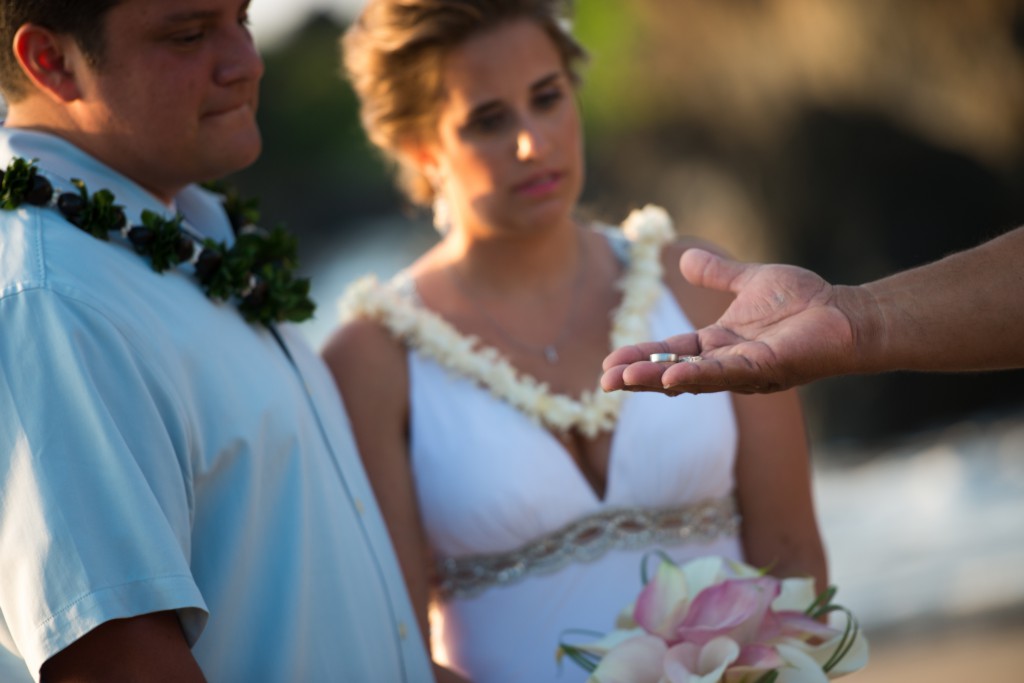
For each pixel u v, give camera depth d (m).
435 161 3.52
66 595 2.21
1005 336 2.19
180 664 2.26
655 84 15.00
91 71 2.59
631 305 3.45
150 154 2.67
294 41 25.84
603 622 3.26
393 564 2.91
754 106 14.06
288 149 25.92
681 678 2.42
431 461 3.34
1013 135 12.44
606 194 16.08
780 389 2.18
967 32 12.05
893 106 12.97
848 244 14.10
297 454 2.66
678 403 3.33
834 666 2.56
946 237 13.55
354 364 3.40
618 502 3.31
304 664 2.55
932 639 6.51
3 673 2.50
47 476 2.24
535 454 3.29
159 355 2.43
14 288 2.35
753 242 14.66
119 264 2.52
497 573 3.32
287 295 2.83
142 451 2.32
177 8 2.57
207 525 2.50
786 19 13.12
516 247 3.48
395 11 3.35
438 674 3.13
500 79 3.28
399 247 25.06
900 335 2.18
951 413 13.52
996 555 7.41
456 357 3.37
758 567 3.40
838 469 12.79
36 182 2.49
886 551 8.06
